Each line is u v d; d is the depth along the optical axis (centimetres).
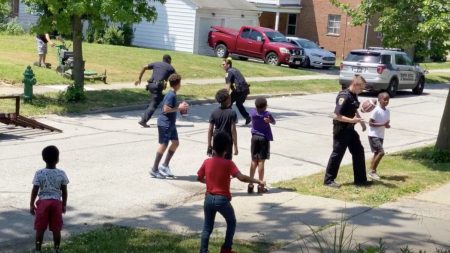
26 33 3584
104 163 1237
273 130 1733
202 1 3825
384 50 2773
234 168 726
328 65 3678
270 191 1093
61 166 1191
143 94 2122
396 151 1527
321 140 1628
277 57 3503
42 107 1762
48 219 735
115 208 972
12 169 1147
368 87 2705
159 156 1147
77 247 760
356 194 1077
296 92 2636
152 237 814
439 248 811
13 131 1487
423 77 2975
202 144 1468
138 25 3872
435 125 2033
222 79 2723
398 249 797
